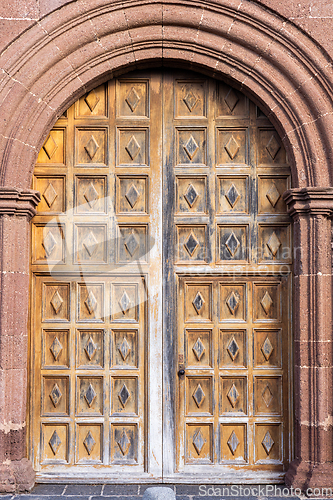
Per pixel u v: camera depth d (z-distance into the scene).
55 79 4.12
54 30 4.06
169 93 4.40
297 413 4.07
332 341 4.07
